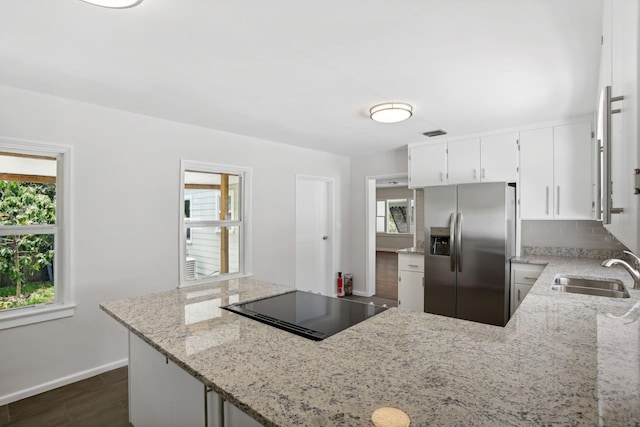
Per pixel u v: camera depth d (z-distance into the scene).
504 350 1.21
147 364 1.76
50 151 2.66
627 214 0.62
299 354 1.21
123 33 1.74
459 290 3.61
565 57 2.00
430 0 1.49
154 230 3.21
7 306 2.55
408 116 2.96
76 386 2.67
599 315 1.62
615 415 0.82
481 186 3.49
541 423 0.79
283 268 4.41
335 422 0.82
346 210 5.46
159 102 2.80
